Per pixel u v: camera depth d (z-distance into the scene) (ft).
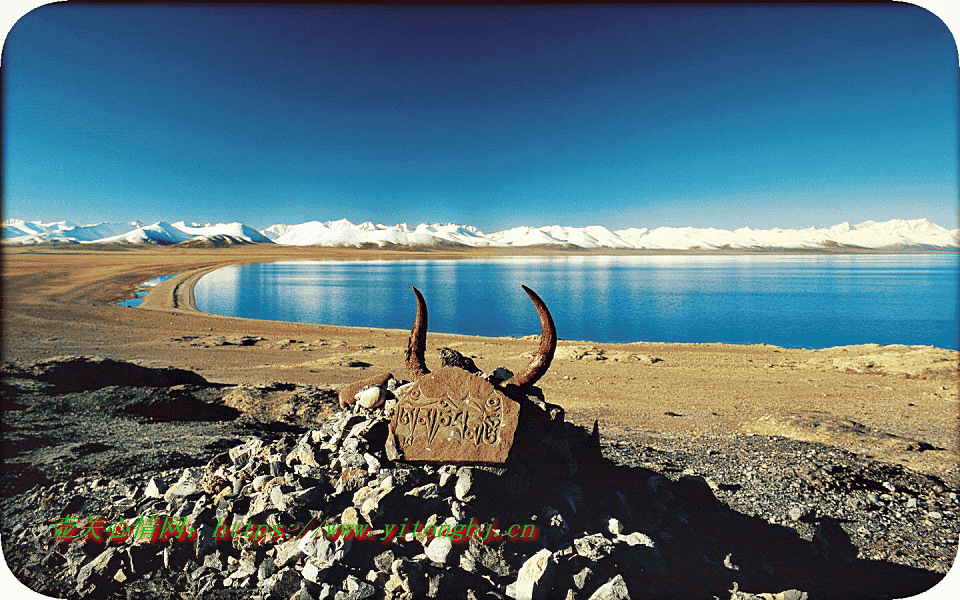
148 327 99.71
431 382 15.93
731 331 135.13
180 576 13.37
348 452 15.24
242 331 102.17
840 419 37.58
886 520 21.38
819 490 24.35
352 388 18.29
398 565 12.32
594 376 59.41
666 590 13.37
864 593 15.58
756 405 44.55
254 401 36.04
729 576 14.70
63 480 19.03
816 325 143.33
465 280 324.39
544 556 12.58
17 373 34.55
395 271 434.30
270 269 440.45
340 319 150.51
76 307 123.03
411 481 14.21
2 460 20.59
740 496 23.47
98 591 13.07
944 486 25.23
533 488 15.49
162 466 20.84
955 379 56.29
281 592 12.50
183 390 36.81
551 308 184.03
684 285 284.20
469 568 12.53
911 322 149.48
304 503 13.87
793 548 18.19
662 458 28.91
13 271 232.94
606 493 17.19
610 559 13.53
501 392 15.56
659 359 72.49
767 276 363.35
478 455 14.65
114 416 29.43
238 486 15.24
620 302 201.57
